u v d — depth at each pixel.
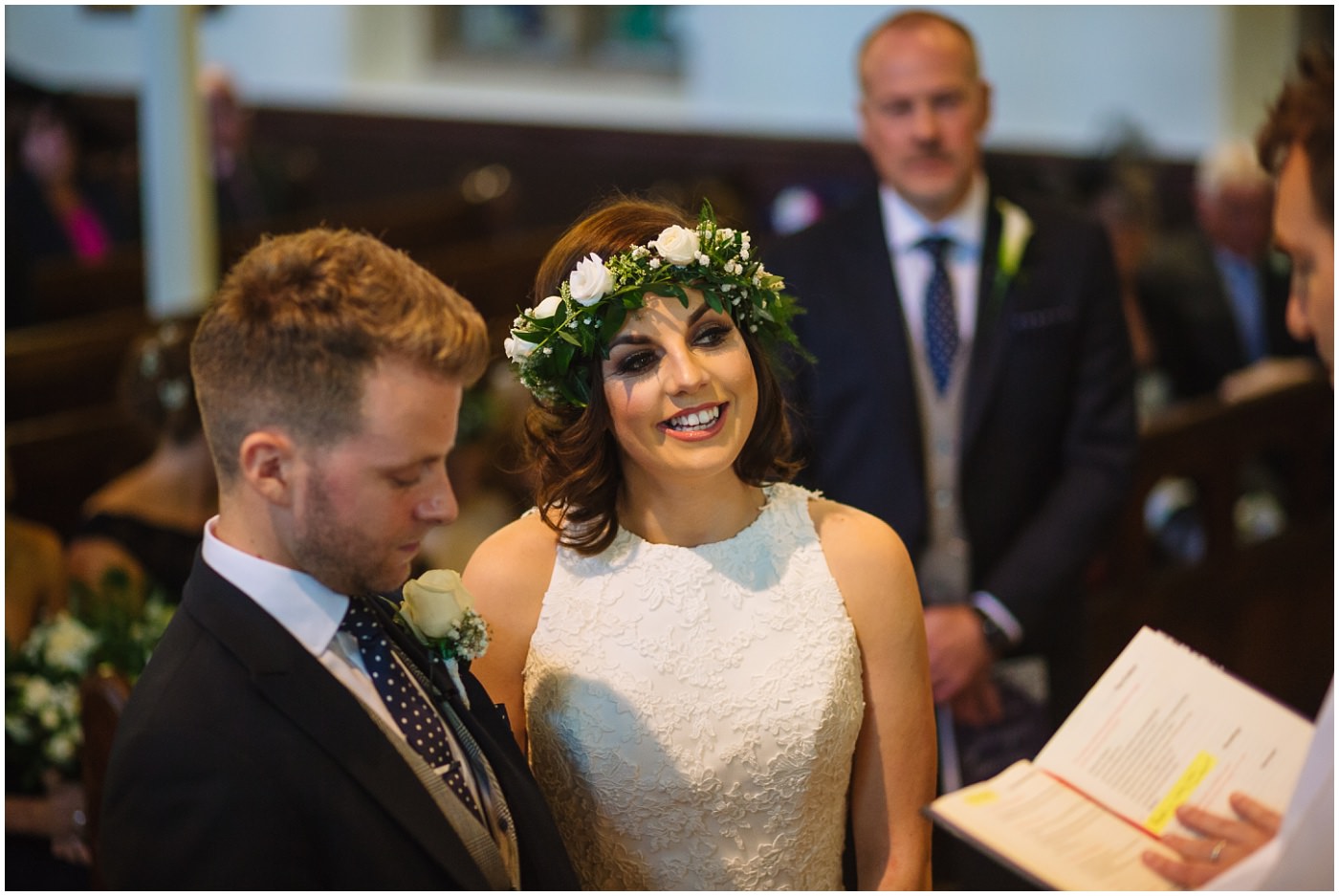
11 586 3.00
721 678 1.87
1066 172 7.51
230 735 1.44
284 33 9.15
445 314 1.50
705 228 1.87
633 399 1.83
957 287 2.96
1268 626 4.55
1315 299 1.62
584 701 1.87
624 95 8.85
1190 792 1.76
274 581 1.53
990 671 2.88
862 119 3.04
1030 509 2.97
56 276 5.71
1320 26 6.98
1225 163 5.56
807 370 2.89
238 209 6.93
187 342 3.25
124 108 8.83
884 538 1.98
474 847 1.57
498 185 7.94
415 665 1.68
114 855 1.42
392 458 1.47
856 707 1.92
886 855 1.99
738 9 8.45
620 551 1.95
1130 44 7.49
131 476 3.30
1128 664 1.91
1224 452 4.30
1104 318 2.98
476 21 9.12
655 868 1.91
